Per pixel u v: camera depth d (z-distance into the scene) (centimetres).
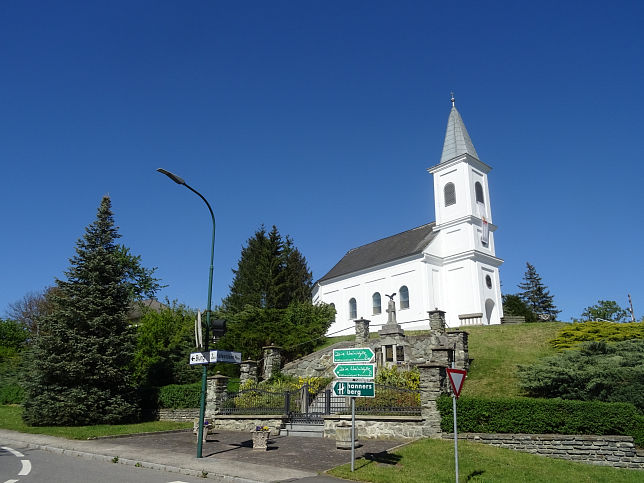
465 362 2177
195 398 2109
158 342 2747
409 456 1222
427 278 4131
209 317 1434
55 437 1634
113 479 1011
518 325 2877
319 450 1356
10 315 5381
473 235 4212
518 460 1215
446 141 4612
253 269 4481
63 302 2072
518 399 1389
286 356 2928
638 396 1464
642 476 1145
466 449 1283
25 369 2120
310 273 5231
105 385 2073
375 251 5066
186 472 1099
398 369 2281
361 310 4609
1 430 1836
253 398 1944
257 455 1297
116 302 2167
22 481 977
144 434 1736
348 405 1695
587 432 1310
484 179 4575
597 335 2370
